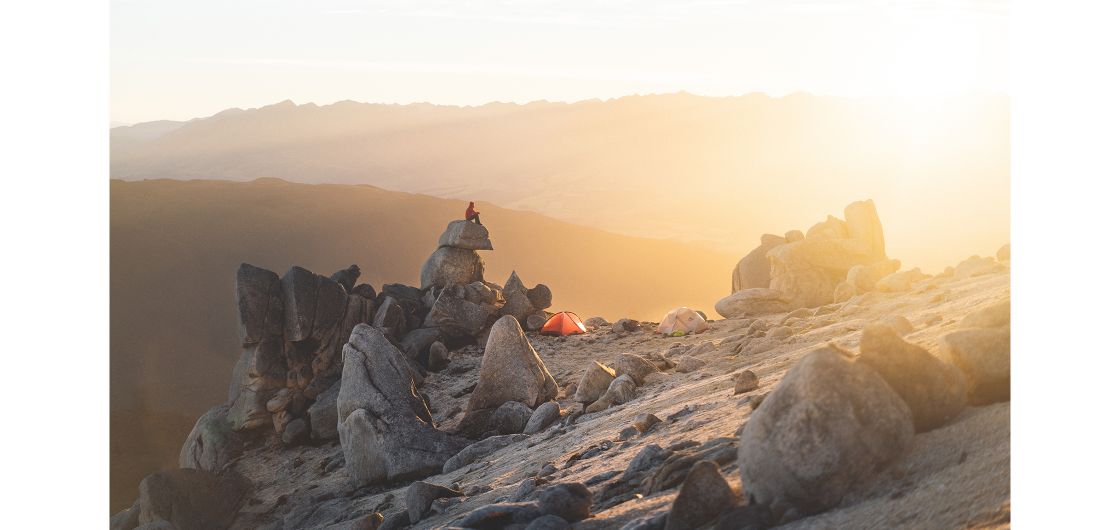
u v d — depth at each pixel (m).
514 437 14.16
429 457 14.37
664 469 6.41
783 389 4.86
